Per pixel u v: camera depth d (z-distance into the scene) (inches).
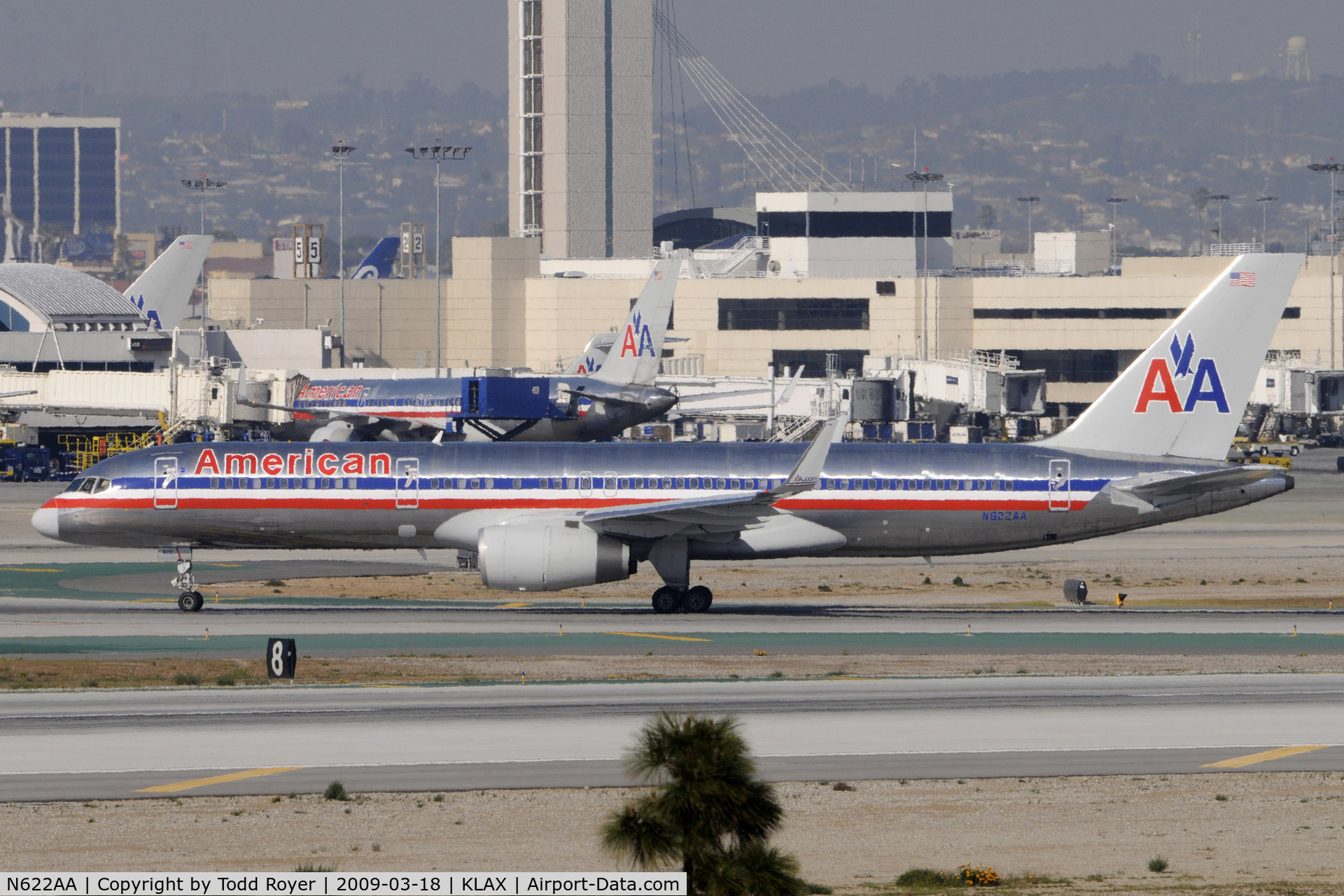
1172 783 5861.2
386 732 6604.3
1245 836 5201.8
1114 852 5024.6
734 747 3732.8
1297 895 4574.3
